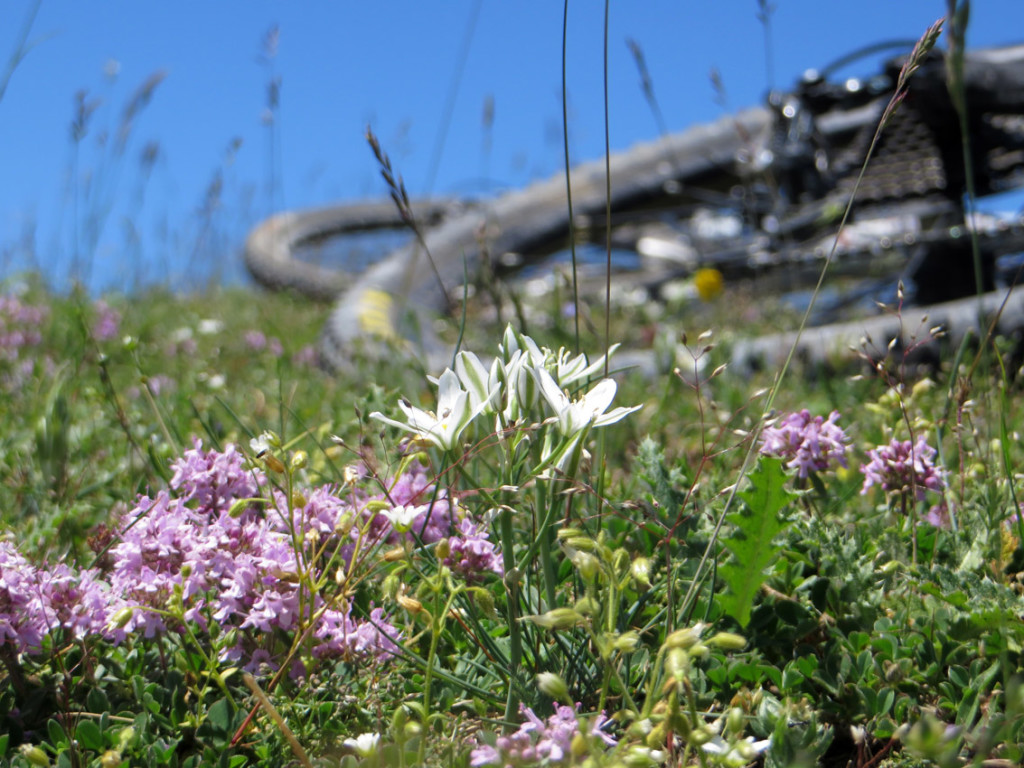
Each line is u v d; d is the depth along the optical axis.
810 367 0.60
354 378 0.67
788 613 0.32
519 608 0.31
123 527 0.35
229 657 0.29
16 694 0.29
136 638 0.31
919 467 0.36
